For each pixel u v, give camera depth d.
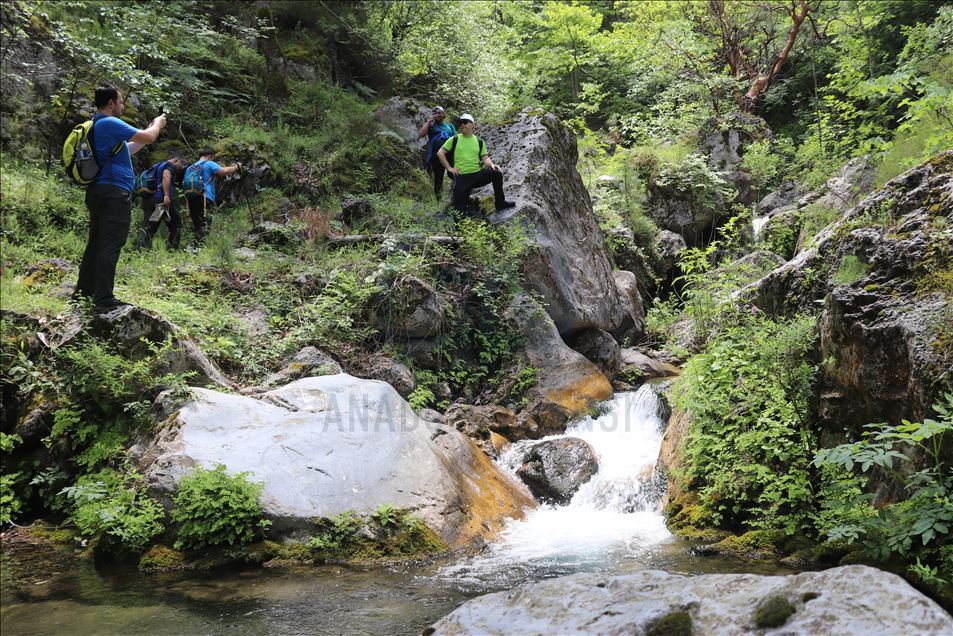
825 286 5.74
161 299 7.57
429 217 10.14
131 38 11.20
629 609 2.27
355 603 4.02
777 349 5.60
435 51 16.28
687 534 5.43
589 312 9.93
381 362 7.71
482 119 16.05
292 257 9.37
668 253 14.12
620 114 20.75
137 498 5.26
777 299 6.36
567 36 21.23
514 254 9.16
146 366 6.24
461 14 17.08
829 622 1.98
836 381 5.08
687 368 6.54
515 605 2.52
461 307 8.85
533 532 5.73
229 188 11.08
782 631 2.01
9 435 6.11
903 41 14.70
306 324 7.84
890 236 5.09
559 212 10.74
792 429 5.39
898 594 2.00
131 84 10.30
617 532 5.64
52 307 6.91
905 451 4.39
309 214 10.20
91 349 6.21
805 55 18.48
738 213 14.95
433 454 6.06
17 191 8.99
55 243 8.61
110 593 4.26
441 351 8.39
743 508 5.30
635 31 20.73
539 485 6.81
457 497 5.70
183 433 5.50
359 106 13.77
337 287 8.27
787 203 14.61
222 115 12.51
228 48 13.39
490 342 8.79
